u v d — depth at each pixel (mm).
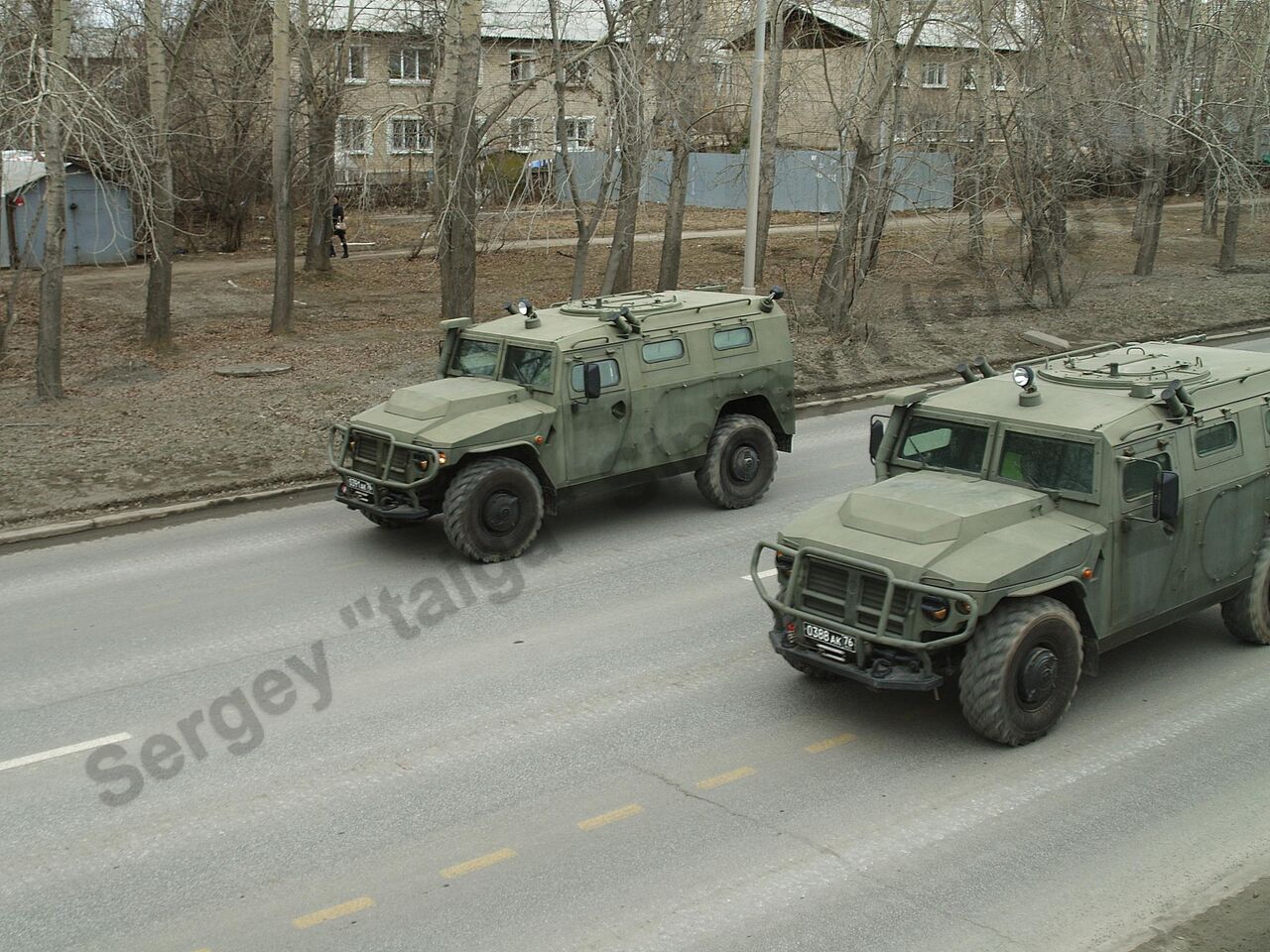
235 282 29875
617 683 9430
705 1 25891
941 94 32375
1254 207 31953
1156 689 9109
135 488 14641
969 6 27609
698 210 46500
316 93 29812
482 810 7520
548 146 22000
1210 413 9094
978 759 8078
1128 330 24344
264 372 19844
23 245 29953
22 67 18391
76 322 24344
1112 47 32969
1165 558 8797
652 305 13734
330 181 28766
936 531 8180
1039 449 8750
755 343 14203
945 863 6812
